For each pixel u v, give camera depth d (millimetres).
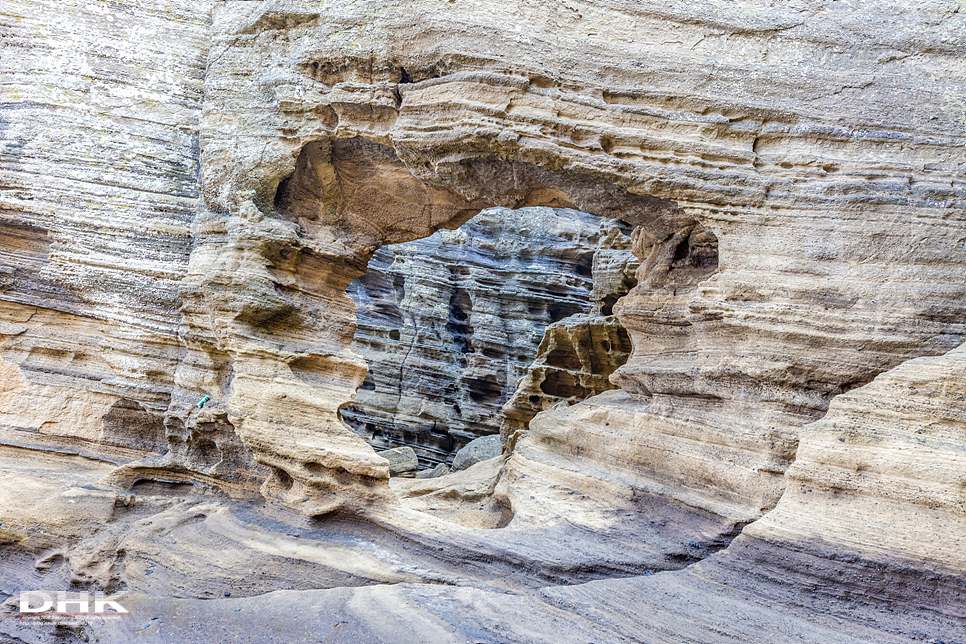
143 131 9055
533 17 8117
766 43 8219
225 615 6035
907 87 7707
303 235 9172
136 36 9148
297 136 8672
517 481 9430
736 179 7820
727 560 6547
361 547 7516
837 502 6234
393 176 9344
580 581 6883
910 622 5418
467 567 7285
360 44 8312
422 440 20688
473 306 21844
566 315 21984
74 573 6973
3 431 8906
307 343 8953
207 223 8797
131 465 8625
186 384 8812
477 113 7953
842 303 7254
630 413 9156
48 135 8875
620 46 8211
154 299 8930
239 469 8633
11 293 9070
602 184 8227
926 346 6918
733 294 7664
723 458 7766
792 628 5496
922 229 7133
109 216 8914
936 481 5773
